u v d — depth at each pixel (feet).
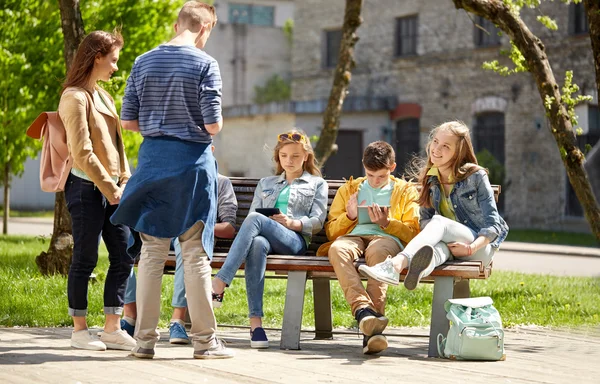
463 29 97.19
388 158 19.69
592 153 37.60
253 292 18.78
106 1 52.01
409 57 102.37
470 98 96.53
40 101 53.01
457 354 17.53
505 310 27.53
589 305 29.55
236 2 154.51
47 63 52.60
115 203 17.61
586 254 64.39
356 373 15.58
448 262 18.15
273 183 20.77
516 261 58.34
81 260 17.97
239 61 144.46
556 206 88.89
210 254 16.80
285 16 156.97
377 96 105.81
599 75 28.96
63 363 15.98
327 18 113.60
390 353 18.44
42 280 29.60
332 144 47.52
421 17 101.40
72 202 17.89
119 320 18.31
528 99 91.20
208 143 16.57
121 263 18.25
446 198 19.45
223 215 21.54
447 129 19.35
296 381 14.61
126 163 19.01
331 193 21.59
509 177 92.73
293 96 117.39
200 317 16.87
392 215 19.45
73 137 17.47
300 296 18.71
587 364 17.48
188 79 16.28
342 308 27.61
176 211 16.17
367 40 107.04
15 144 56.90
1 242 53.16
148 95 16.43
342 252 18.20
